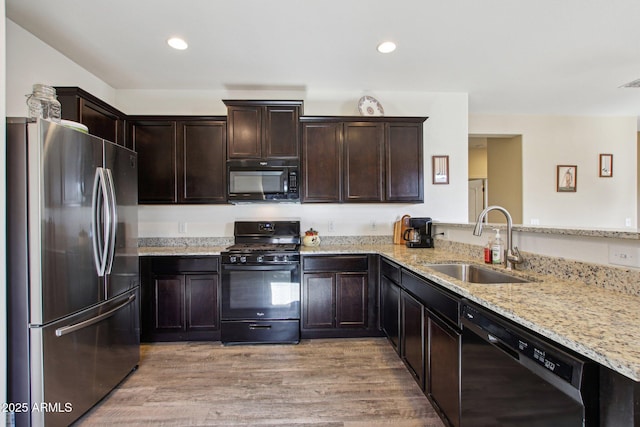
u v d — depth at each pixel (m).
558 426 0.89
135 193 2.32
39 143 1.51
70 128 1.69
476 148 6.17
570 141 4.31
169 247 3.21
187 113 3.31
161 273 2.82
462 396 1.43
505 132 4.25
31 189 1.50
